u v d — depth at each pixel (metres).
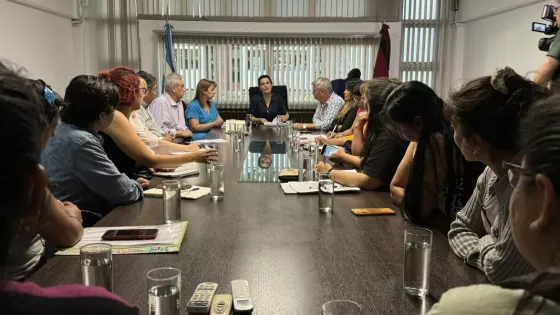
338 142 3.83
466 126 1.30
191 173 2.67
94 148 1.96
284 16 6.85
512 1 5.50
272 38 6.93
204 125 5.24
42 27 5.49
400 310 1.05
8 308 0.58
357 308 0.91
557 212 0.58
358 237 1.53
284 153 3.45
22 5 5.00
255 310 1.04
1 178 0.53
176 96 5.18
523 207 0.63
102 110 2.02
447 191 1.73
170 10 6.80
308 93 7.07
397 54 6.93
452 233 1.47
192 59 6.98
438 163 1.72
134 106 2.74
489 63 6.23
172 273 1.03
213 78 7.01
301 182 2.31
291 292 1.14
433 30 7.00
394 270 1.27
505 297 0.56
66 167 1.95
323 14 6.86
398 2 6.79
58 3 5.81
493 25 6.09
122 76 2.66
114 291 1.13
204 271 1.25
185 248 1.43
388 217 1.76
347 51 6.98
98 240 1.48
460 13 6.91
